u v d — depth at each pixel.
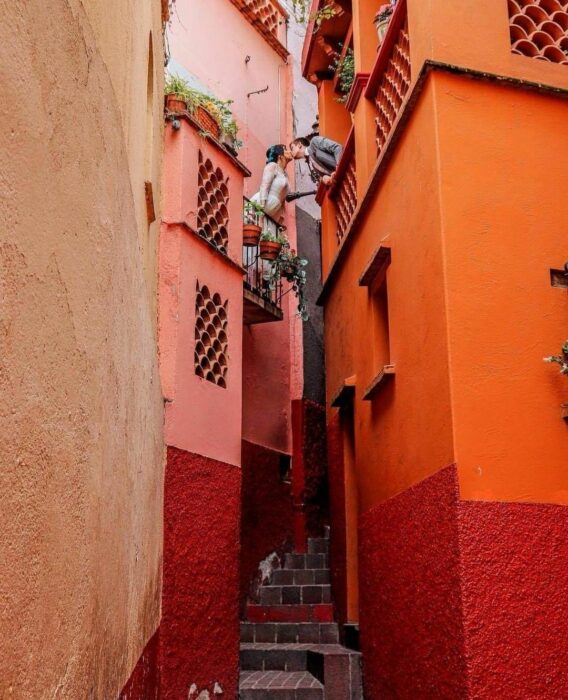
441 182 5.10
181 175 6.84
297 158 10.35
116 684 3.04
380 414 6.33
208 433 6.68
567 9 5.80
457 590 4.45
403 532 5.52
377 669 6.22
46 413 1.80
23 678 1.58
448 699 4.53
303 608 8.51
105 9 2.88
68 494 2.04
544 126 5.40
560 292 5.04
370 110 7.29
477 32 5.45
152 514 5.08
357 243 7.56
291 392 10.49
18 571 1.55
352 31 8.81
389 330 6.13
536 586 4.46
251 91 11.51
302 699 6.88
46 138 1.86
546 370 4.86
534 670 4.32
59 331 1.95
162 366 6.31
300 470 10.08
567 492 4.66
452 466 4.62
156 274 6.08
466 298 4.90
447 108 5.27
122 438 3.28
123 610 3.32
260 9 12.01
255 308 8.71
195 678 6.02
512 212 5.14
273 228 9.79
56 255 1.94
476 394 4.73
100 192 2.64
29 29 1.72
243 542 8.70
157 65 6.08
